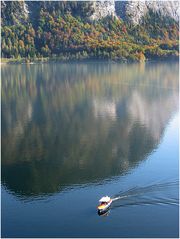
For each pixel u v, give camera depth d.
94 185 69.00
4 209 62.12
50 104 134.75
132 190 65.81
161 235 54.75
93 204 62.34
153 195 63.88
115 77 195.62
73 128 103.62
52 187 69.12
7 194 66.94
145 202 61.88
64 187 68.75
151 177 70.75
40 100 142.12
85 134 98.00
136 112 119.75
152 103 132.12
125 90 157.00
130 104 131.12
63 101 138.75
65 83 179.62
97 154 83.81
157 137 93.75
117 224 56.94
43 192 67.38
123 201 62.19
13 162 80.81
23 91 162.00
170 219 57.50
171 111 119.88
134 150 85.38
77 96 147.00
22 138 96.31
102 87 165.00
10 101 142.12
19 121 112.75
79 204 62.50
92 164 78.50
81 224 57.69
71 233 56.00
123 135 96.25
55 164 79.19
